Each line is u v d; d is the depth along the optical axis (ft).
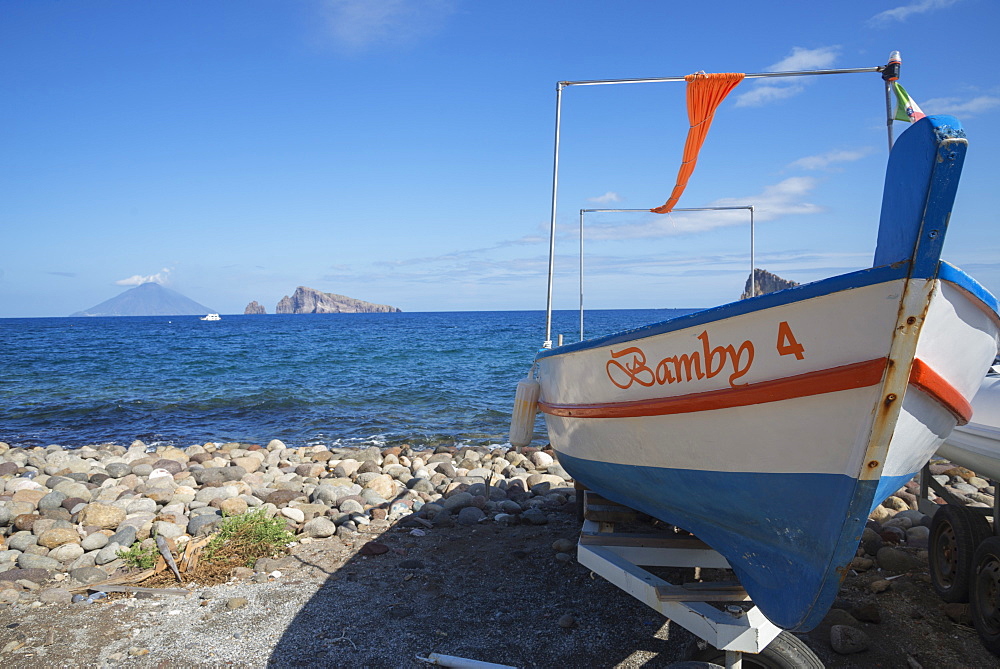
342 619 14.28
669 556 13.62
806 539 9.80
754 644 9.53
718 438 10.63
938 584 15.05
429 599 15.30
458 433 43.88
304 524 20.43
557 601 15.14
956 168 7.23
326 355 111.86
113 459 33.71
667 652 12.85
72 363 99.45
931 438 9.73
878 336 8.20
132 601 15.24
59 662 12.53
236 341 165.27
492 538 19.72
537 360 18.86
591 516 15.85
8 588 15.99
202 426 48.44
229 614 14.53
